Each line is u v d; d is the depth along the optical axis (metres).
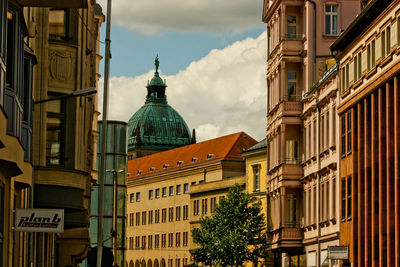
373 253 67.81
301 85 98.81
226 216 125.06
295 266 99.12
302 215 98.25
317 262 89.06
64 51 51.09
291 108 97.81
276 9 101.06
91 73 66.12
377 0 65.88
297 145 98.88
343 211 79.06
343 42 78.38
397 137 61.50
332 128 83.81
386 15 65.88
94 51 69.50
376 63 68.44
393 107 64.06
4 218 37.75
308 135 94.19
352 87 76.12
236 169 192.25
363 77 72.31
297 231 96.75
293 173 97.62
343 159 79.19
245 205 125.56
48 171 49.38
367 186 70.50
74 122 51.12
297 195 98.75
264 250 124.81
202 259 125.81
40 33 49.47
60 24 51.25
